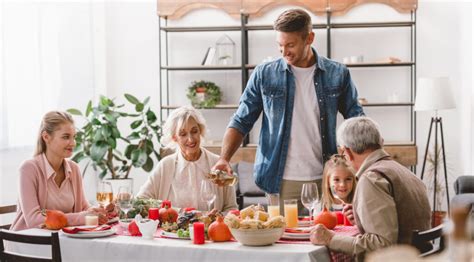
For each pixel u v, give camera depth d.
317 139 3.21
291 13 3.08
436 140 6.35
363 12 6.93
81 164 6.80
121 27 7.25
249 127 3.41
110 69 7.26
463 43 6.67
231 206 3.34
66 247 2.71
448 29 6.83
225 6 6.93
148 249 2.56
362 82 6.93
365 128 2.58
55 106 6.21
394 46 6.91
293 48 3.09
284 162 3.21
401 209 2.47
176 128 3.31
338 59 6.95
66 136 3.25
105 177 6.98
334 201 3.07
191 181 3.34
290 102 3.20
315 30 7.00
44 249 2.83
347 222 2.97
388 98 6.77
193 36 7.15
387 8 6.90
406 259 1.14
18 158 5.64
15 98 5.62
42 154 3.28
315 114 3.21
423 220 2.53
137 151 6.51
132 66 7.25
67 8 6.40
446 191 6.41
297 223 2.87
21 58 5.71
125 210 2.91
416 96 6.25
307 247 2.46
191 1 6.95
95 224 2.94
